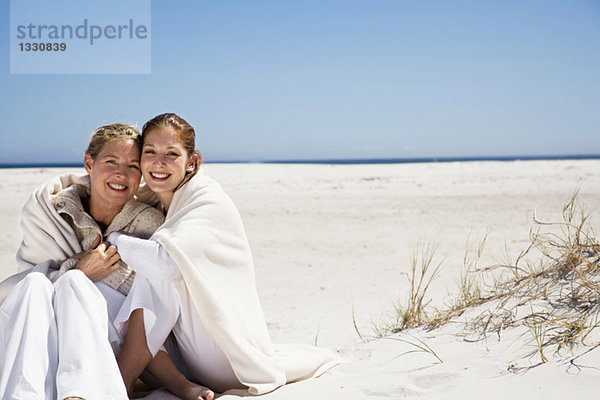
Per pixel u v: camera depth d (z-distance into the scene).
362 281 6.83
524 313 3.16
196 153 2.96
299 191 18.70
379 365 2.99
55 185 2.97
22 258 2.99
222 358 2.75
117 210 3.02
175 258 2.57
